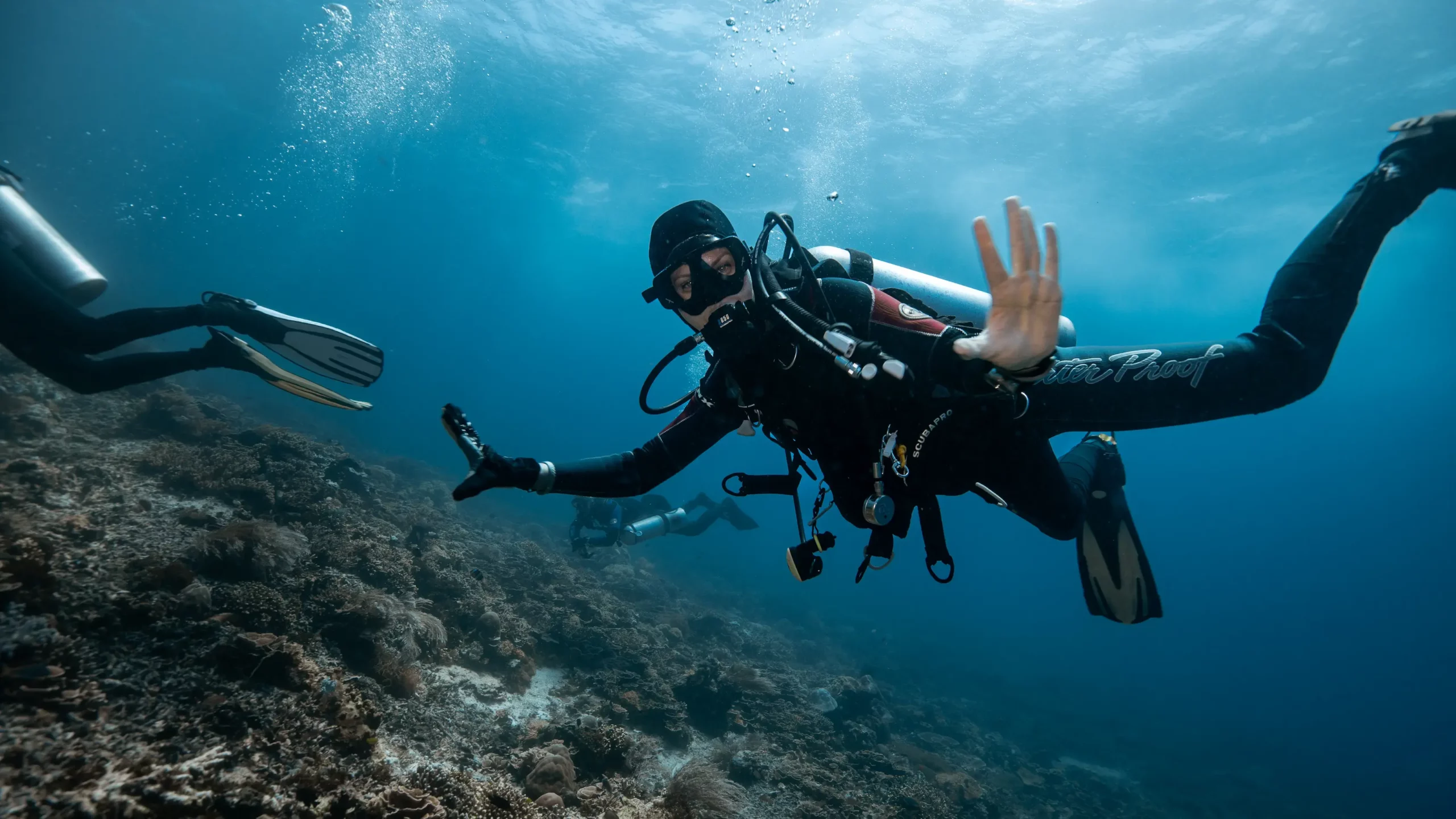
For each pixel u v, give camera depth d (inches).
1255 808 560.1
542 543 617.6
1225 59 795.4
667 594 574.6
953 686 699.4
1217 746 765.3
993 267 59.9
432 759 156.0
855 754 274.8
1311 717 1107.3
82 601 135.6
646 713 238.7
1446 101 804.0
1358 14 705.6
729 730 264.2
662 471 100.8
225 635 141.5
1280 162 974.4
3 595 124.8
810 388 83.0
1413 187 100.2
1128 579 131.1
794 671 449.4
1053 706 743.1
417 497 509.7
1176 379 100.2
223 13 1218.0
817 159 1186.0
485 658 229.8
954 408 82.3
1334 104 840.9
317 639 170.1
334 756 126.8
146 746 109.5
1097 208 1185.4
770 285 82.0
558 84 1146.0
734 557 1167.6
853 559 1610.5
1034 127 978.7
